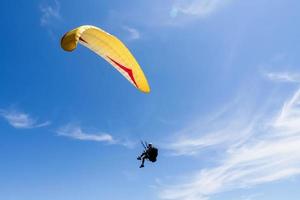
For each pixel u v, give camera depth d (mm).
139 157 15516
